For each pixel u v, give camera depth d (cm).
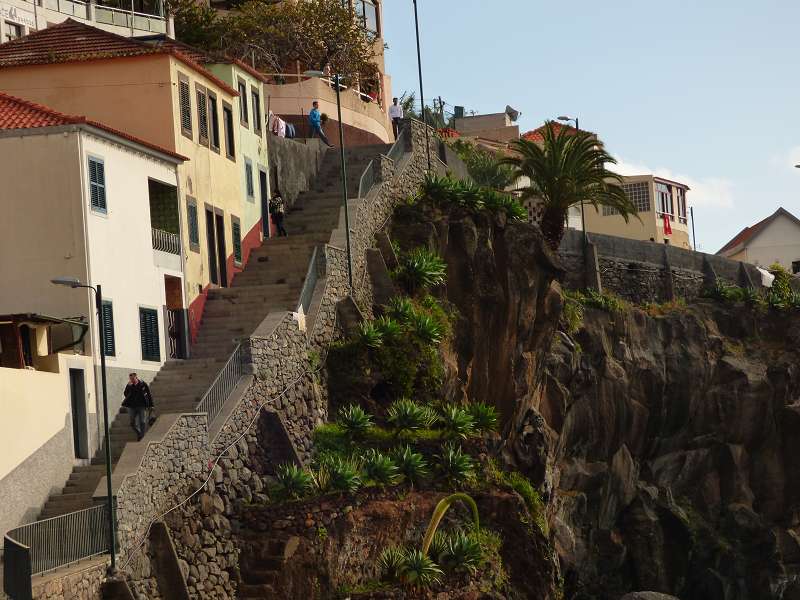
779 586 6819
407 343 4659
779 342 7512
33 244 3909
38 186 3916
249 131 5244
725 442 7025
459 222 5344
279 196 5234
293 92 6700
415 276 5025
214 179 4831
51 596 3006
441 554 4144
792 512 7094
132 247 4147
